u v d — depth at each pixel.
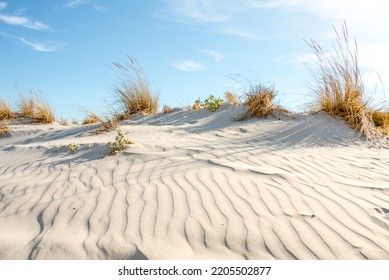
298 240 3.45
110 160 6.19
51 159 6.83
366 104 8.38
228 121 9.06
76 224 3.95
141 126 9.38
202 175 5.14
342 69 8.52
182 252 3.34
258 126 8.29
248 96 9.62
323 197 4.36
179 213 4.03
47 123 12.53
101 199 4.54
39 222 4.09
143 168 5.63
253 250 3.34
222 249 3.37
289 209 4.05
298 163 5.72
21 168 6.55
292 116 8.82
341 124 8.14
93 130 9.47
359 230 3.60
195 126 8.88
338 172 5.33
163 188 4.74
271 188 4.64
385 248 3.29
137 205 4.28
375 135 7.65
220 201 4.29
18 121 12.59
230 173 5.20
